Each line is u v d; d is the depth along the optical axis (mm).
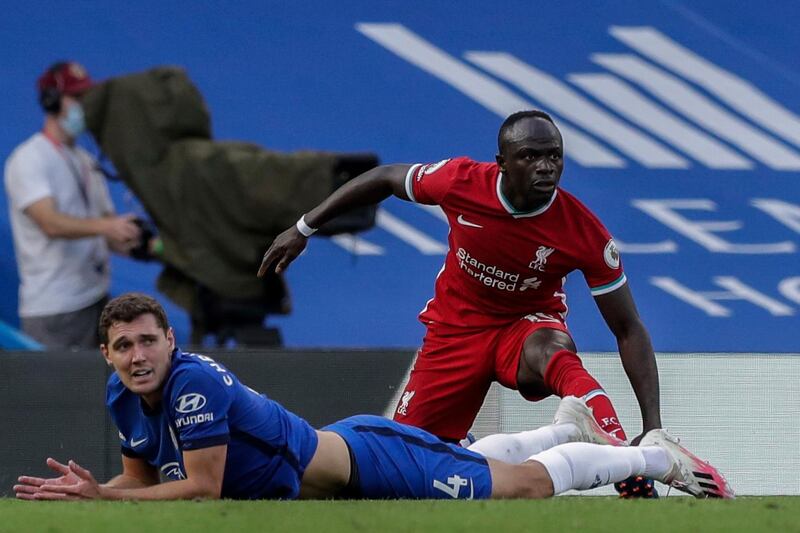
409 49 33438
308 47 33156
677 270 33438
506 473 16234
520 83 33719
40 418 25766
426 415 21594
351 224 30453
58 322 30812
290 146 33062
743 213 33812
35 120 31562
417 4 33500
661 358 25719
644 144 33906
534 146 18922
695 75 34344
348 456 15836
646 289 33375
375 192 20953
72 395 25797
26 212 30750
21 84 31688
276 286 31188
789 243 33656
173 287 31047
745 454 25641
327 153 30984
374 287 32375
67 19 32156
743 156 33969
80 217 31156
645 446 17562
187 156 30781
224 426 14992
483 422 25188
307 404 25938
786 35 34219
